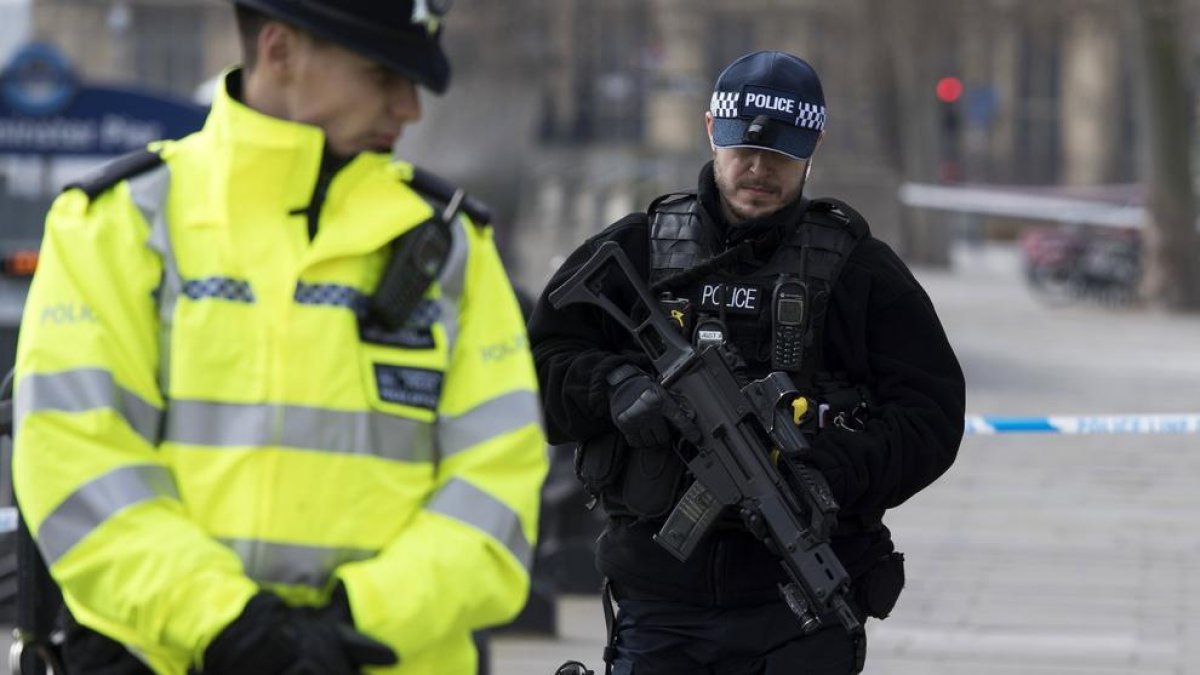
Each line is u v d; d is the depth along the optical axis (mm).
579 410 15516
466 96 64125
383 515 10500
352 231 10516
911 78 161250
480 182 63438
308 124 10453
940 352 15547
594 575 33000
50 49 37625
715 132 15562
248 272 10430
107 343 10227
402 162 11133
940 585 33250
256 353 10383
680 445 15227
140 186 10570
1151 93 104812
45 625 12273
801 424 15188
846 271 15484
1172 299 106500
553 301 15633
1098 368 73375
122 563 9891
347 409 10430
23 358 10250
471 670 10898
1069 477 45469
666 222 15922
